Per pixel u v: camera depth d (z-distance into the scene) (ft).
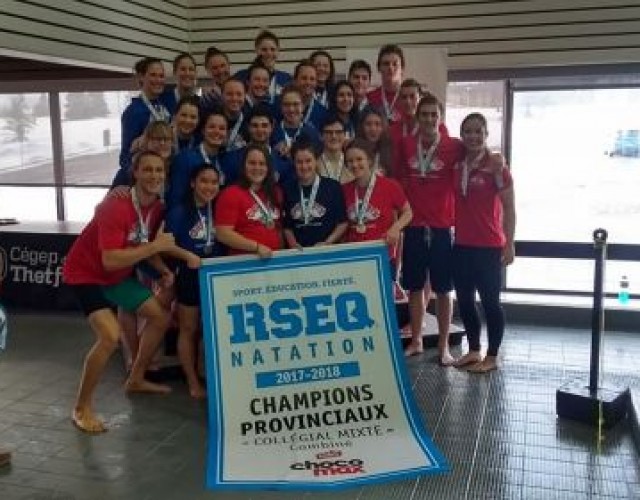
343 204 13.30
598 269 12.21
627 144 18.58
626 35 17.94
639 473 10.24
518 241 15.70
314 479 10.01
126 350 15.39
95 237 11.85
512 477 10.10
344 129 14.25
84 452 11.06
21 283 20.44
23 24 15.12
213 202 13.04
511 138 19.49
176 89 15.65
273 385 11.49
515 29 18.79
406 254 15.33
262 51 15.89
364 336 11.84
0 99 25.32
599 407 11.77
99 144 24.31
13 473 10.32
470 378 14.37
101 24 17.72
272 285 11.83
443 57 18.69
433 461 10.48
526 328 18.42
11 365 15.58
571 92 18.79
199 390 13.57
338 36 20.47
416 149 14.79
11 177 26.03
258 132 13.12
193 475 10.23
